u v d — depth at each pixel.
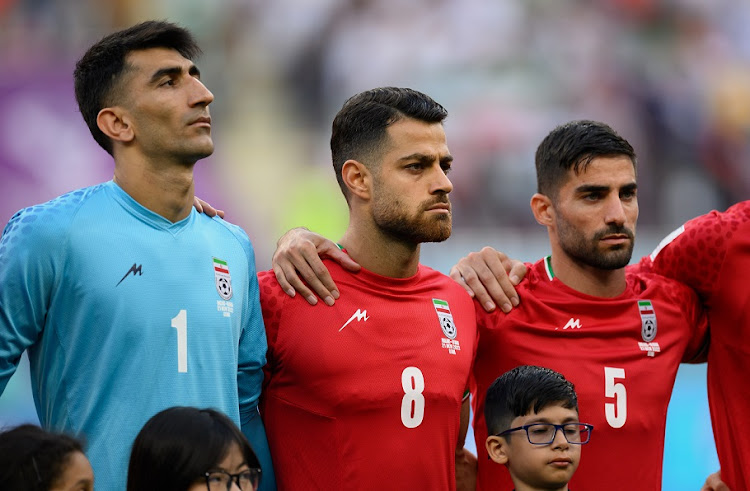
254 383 12.85
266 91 60.25
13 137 52.91
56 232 11.30
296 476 12.85
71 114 54.16
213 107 59.84
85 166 52.81
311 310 12.95
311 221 56.91
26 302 11.14
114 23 59.16
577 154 13.98
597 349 14.16
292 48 60.59
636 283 14.95
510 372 12.66
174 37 12.10
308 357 12.75
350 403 12.60
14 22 57.66
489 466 14.14
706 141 59.69
